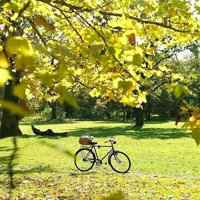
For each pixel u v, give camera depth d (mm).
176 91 2637
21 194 13000
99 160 18391
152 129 46688
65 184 14844
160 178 16344
